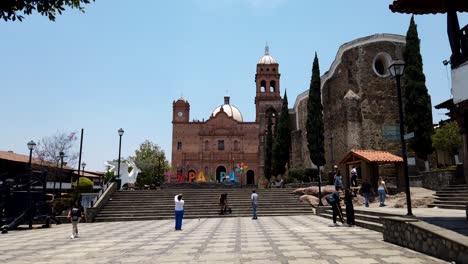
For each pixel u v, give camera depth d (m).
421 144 26.45
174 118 73.19
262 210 24.33
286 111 41.75
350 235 12.02
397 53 34.53
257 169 71.25
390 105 33.81
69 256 9.43
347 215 14.99
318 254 8.60
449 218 11.04
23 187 20.16
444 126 28.95
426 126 26.56
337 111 36.12
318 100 34.19
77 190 30.11
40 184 24.33
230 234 13.56
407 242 9.13
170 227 17.42
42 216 19.81
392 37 34.78
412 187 24.70
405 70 28.00
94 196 25.14
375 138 32.94
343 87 35.25
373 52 34.47
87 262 8.48
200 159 71.19
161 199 26.25
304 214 23.58
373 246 9.53
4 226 17.12
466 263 6.65
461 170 21.02
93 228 17.89
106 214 23.17
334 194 15.66
